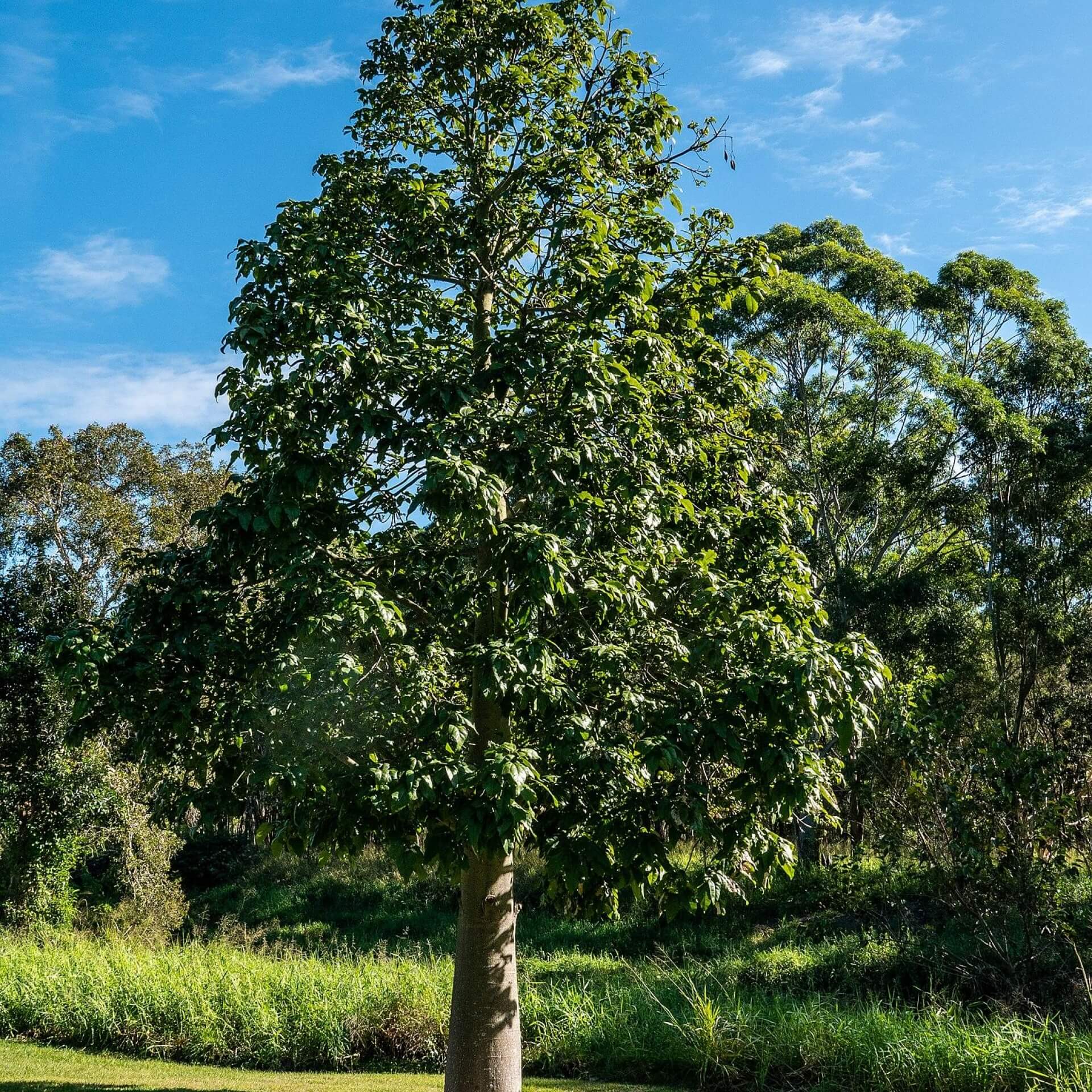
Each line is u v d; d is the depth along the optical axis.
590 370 6.78
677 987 12.67
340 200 8.57
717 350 8.59
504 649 6.31
